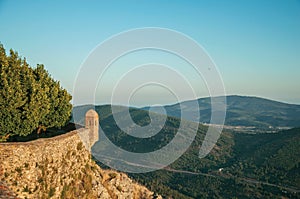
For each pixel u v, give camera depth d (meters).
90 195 34.75
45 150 29.16
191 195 122.12
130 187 48.19
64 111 44.69
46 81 42.81
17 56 34.97
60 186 30.34
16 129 32.31
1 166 24.34
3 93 31.17
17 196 24.05
